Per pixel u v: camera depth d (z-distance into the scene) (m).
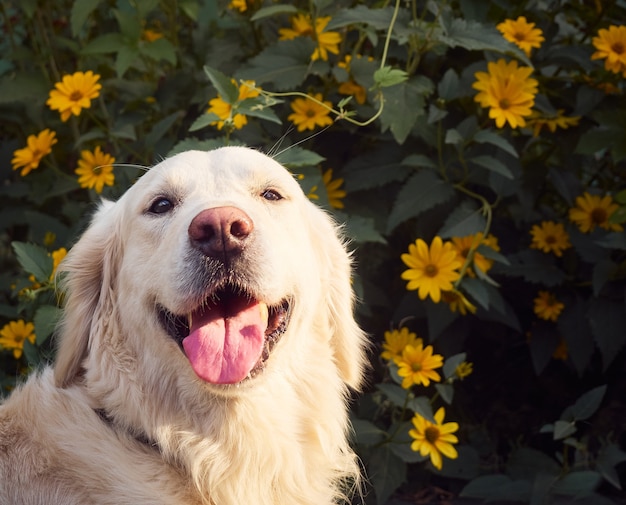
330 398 0.93
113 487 0.83
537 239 1.22
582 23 1.38
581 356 1.20
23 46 1.46
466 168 1.17
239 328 0.82
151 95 1.31
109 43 1.25
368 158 1.21
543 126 1.26
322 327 0.94
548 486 1.09
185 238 0.82
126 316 0.87
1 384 1.16
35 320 1.05
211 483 0.85
